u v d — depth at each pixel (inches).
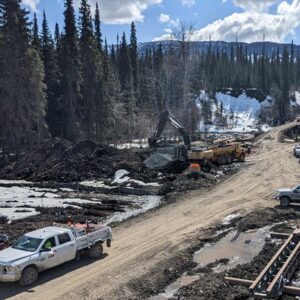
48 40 2760.8
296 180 1555.1
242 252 812.0
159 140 2058.3
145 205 1235.2
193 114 3206.2
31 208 1177.4
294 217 1049.5
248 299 599.5
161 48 4188.0
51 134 2696.9
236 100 6737.2
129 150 2028.8
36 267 673.0
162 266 732.0
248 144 2689.5
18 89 2241.6
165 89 3297.2
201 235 911.0
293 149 2615.7
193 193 1369.3
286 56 6353.3
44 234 713.0
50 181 1641.2
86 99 2723.9
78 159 1764.3
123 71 3548.2
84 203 1238.9
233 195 1328.7
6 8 2223.2
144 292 632.4
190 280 679.7
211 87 5826.8
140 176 1608.0
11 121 2247.8
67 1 2578.7
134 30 3698.3
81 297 618.8
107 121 2795.3
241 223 988.6
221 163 1961.1
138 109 3348.9
